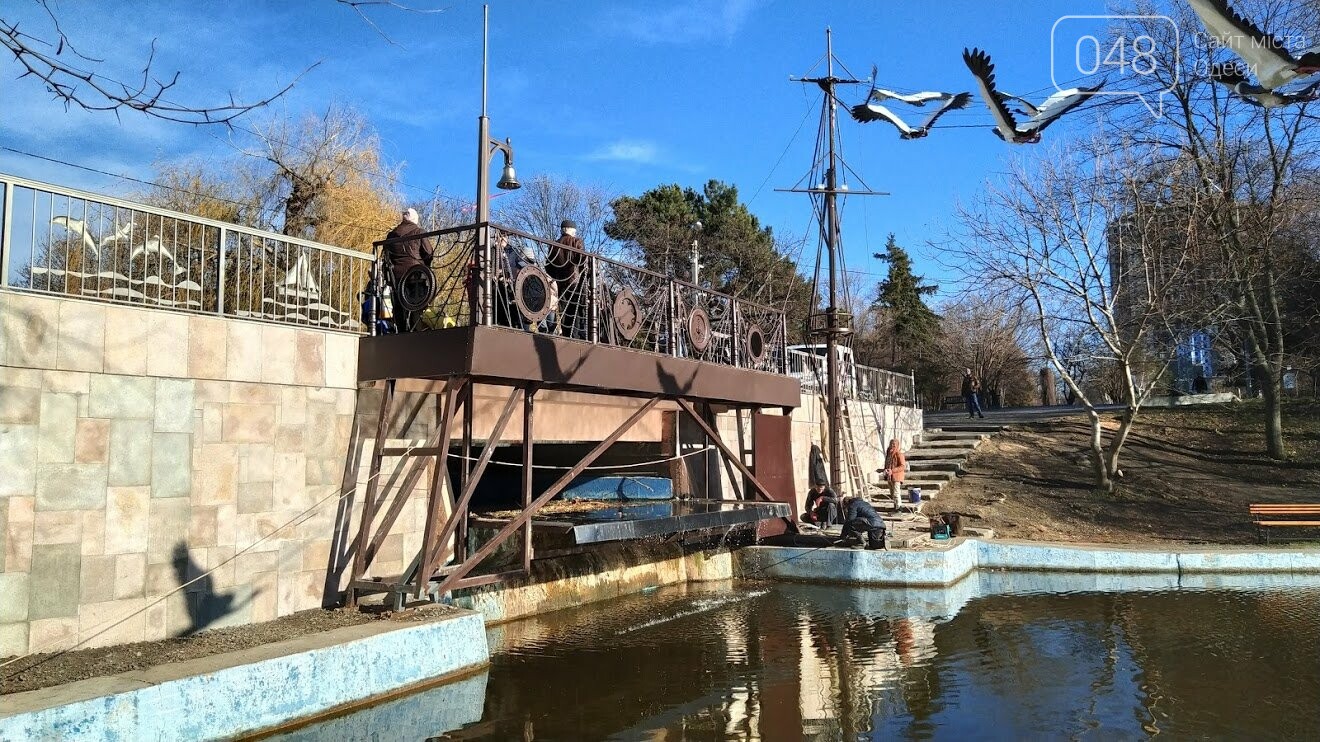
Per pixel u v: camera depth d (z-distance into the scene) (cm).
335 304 974
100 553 657
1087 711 692
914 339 4447
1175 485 1867
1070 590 1262
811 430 1809
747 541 1426
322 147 1789
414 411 917
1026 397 4881
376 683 684
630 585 1243
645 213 3584
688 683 775
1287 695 730
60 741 491
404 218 928
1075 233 1903
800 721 671
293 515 798
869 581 1308
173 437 711
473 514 1051
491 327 809
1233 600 1169
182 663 597
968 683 776
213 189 1720
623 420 1225
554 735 637
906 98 627
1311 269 2312
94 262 769
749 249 3625
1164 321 1900
